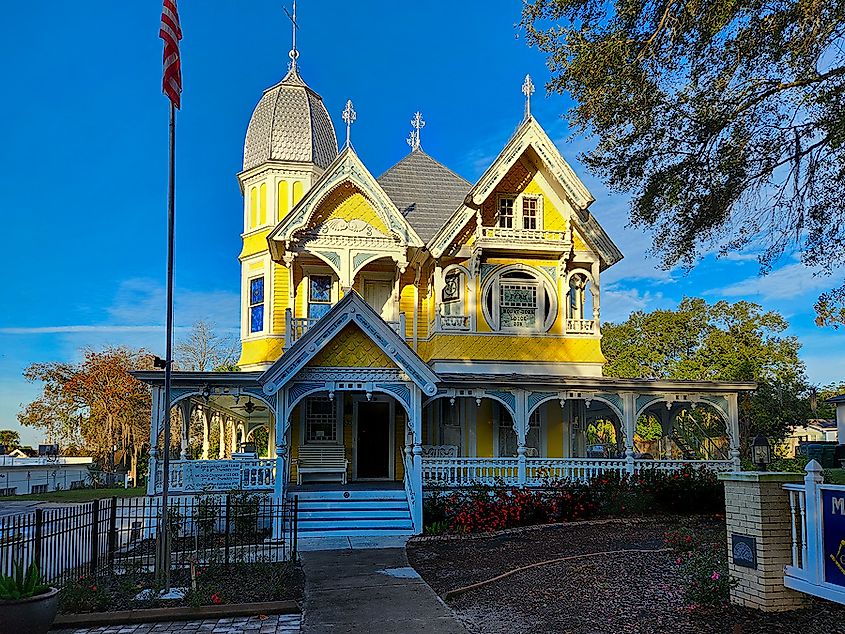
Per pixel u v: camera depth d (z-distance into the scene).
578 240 25.55
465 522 18.45
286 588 11.87
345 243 23.94
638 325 53.81
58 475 50.06
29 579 8.77
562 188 24.47
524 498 19.59
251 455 22.25
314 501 19.64
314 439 23.97
